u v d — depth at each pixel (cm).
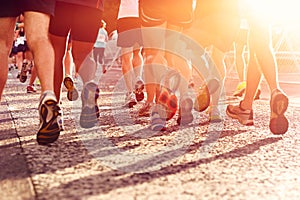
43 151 243
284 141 293
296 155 250
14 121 352
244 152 255
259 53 309
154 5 335
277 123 299
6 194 166
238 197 171
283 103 297
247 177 201
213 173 206
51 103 250
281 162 232
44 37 263
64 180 186
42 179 186
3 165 210
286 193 179
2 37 274
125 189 176
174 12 338
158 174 201
